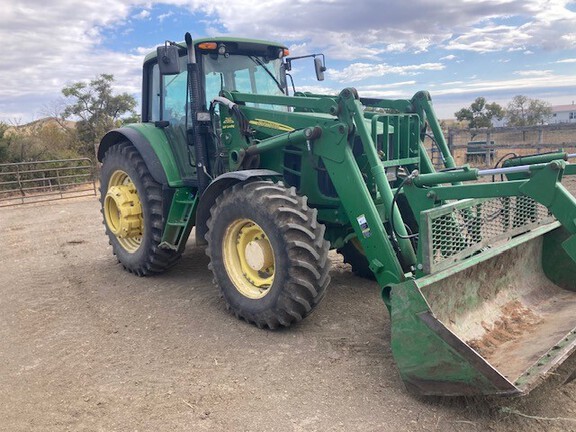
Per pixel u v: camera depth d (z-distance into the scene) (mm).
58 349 4090
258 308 4145
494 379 2670
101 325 4555
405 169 4668
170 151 5574
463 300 3602
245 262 4406
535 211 4043
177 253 5746
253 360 3717
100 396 3330
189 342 4082
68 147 28531
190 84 4898
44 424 3041
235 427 2926
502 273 3918
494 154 14398
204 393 3303
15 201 14359
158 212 5531
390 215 3736
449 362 2834
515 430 2793
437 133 4930
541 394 3105
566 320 3570
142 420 3035
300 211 3910
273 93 5602
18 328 4578
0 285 5945
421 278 3146
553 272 4277
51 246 8023
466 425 2854
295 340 4000
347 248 5438
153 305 4977
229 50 5238
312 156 4305
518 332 3582
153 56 5750
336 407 3078
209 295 5145
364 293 4996
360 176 3883
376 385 3297
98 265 6633
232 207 4227
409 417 2943
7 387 3510
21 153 19750
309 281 3855
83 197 14516
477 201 3494
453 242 3369
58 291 5598
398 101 5102
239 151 4676
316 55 6074
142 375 3590
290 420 2969
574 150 13414
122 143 6121
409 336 2994
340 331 4125
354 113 3912
